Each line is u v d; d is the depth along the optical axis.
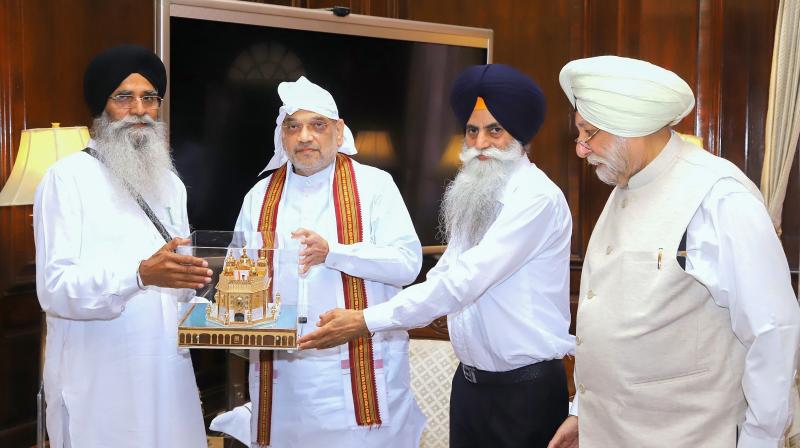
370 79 4.29
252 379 2.50
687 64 4.71
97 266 2.21
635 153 1.82
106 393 2.24
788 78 4.17
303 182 2.51
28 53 3.87
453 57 4.52
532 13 5.00
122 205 2.31
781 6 4.18
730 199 1.69
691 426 1.73
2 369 3.90
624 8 4.80
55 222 2.21
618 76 1.77
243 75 3.95
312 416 2.39
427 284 2.15
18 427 3.97
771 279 1.63
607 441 1.84
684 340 1.73
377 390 2.41
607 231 1.91
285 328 1.98
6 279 3.88
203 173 3.88
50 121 3.98
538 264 2.21
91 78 2.38
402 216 2.51
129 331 2.26
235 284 1.99
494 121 2.23
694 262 1.71
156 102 2.45
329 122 2.45
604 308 1.83
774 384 1.62
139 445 2.25
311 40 4.12
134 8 4.39
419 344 2.83
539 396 2.15
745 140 4.63
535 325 2.16
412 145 4.44
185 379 2.35
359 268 2.34
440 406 2.73
